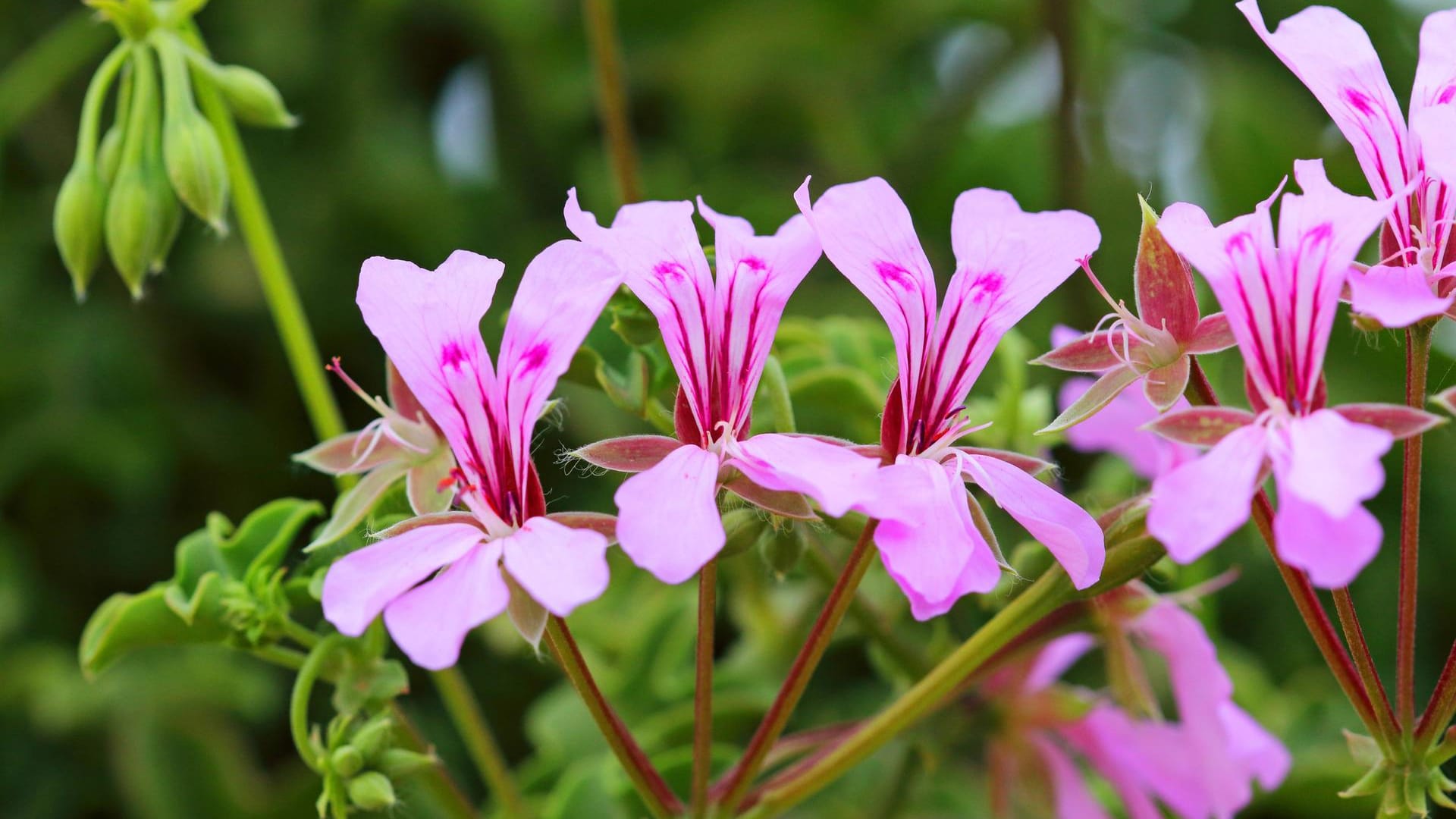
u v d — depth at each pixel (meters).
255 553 0.48
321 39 0.67
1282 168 0.65
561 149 0.68
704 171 0.69
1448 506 0.59
